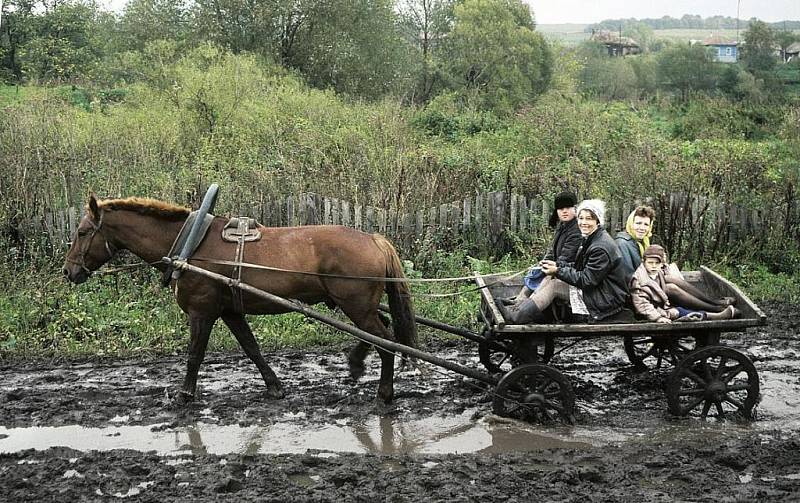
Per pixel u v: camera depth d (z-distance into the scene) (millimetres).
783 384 8688
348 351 9844
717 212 13102
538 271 8023
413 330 7883
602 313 7449
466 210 12898
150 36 30641
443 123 22469
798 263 12945
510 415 7641
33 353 9695
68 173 13367
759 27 46719
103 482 6441
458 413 7922
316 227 7918
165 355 9750
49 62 27953
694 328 7395
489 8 32500
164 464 6750
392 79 32375
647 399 8258
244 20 30562
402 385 8672
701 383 7660
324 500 6102
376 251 7750
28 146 13719
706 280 8555
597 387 8586
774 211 13305
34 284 10914
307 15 30922
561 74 37000
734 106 27891
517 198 13156
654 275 7777
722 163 15719
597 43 57094
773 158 17891
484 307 8211
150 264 8156
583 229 7430
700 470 6613
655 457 6828
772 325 10836
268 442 7270
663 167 14992
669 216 12898
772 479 6500
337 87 31156
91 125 16250
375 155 15039
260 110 17812
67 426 7629
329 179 13766
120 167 14141
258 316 10516
